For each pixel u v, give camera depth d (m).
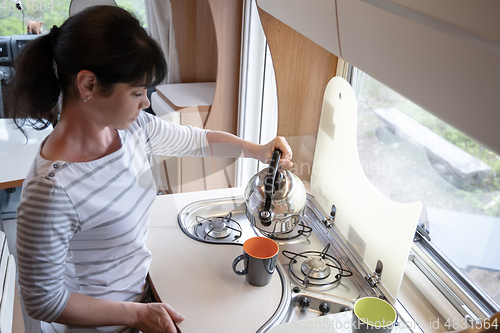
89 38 0.66
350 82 1.34
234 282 0.97
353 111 1.01
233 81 1.84
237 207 1.27
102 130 0.83
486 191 0.90
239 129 1.91
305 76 1.25
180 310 0.88
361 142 1.38
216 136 1.17
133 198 0.89
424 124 1.07
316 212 1.22
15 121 0.80
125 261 0.92
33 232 0.73
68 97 0.76
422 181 1.11
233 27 1.72
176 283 0.96
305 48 1.21
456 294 0.94
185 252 1.06
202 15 1.66
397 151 1.20
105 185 0.83
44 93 0.75
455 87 0.46
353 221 1.07
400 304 0.92
